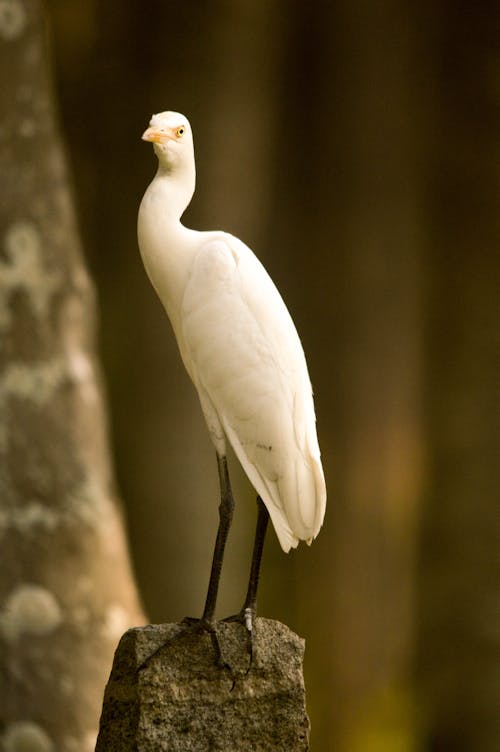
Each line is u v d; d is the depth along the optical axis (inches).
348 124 653.3
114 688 223.8
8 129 391.5
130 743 219.3
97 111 636.7
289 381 225.5
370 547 649.0
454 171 657.6
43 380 383.6
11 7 394.0
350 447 650.2
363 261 656.4
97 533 381.1
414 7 644.7
